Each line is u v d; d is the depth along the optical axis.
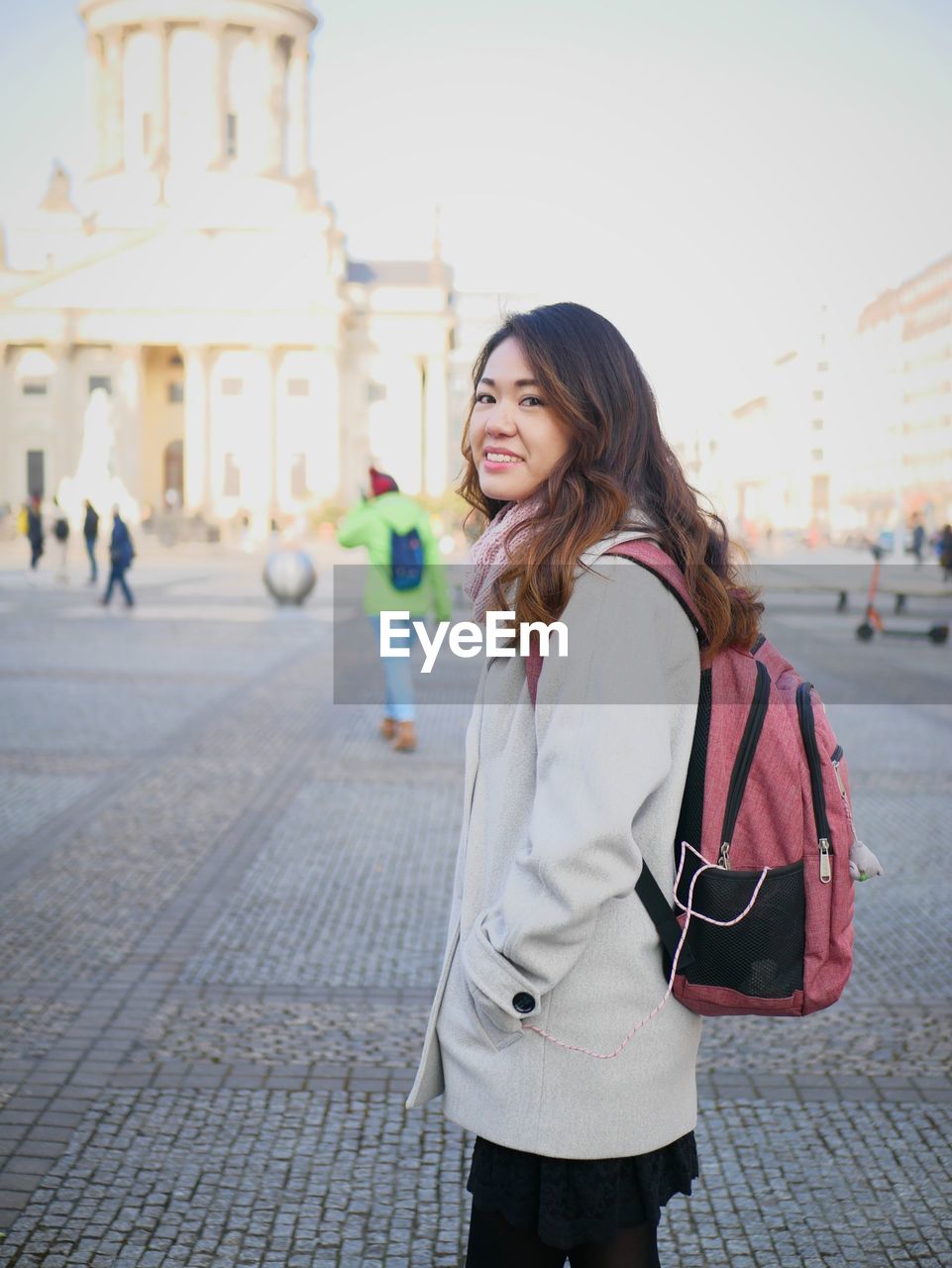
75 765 8.85
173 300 79.88
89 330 79.81
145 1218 3.17
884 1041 4.34
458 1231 3.15
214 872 6.28
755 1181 3.41
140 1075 4.00
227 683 13.20
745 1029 4.46
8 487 81.81
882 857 6.68
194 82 83.44
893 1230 3.16
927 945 5.32
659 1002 1.76
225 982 4.82
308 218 80.62
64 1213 3.19
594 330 1.87
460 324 92.31
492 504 2.17
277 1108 3.79
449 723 10.83
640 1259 1.80
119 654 15.59
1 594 26.56
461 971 1.83
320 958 5.10
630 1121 1.74
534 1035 1.75
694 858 1.76
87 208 86.19
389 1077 4.02
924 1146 3.59
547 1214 1.74
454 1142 3.60
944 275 83.06
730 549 1.94
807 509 99.88
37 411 81.75
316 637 18.16
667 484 1.86
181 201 83.69
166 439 85.88
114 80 84.75
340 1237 3.11
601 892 1.62
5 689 12.38
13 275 84.69
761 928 1.74
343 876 6.26
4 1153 3.48
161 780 8.41
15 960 5.01
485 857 1.80
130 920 5.52
